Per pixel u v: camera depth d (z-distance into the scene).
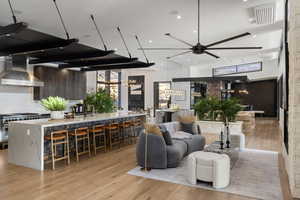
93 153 5.52
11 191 3.25
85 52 5.91
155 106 14.34
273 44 8.34
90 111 6.75
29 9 4.43
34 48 5.00
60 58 6.45
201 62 12.02
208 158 3.50
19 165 4.51
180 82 13.57
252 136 8.12
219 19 5.25
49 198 3.04
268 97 16.03
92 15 4.83
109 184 3.54
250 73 13.27
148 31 6.06
